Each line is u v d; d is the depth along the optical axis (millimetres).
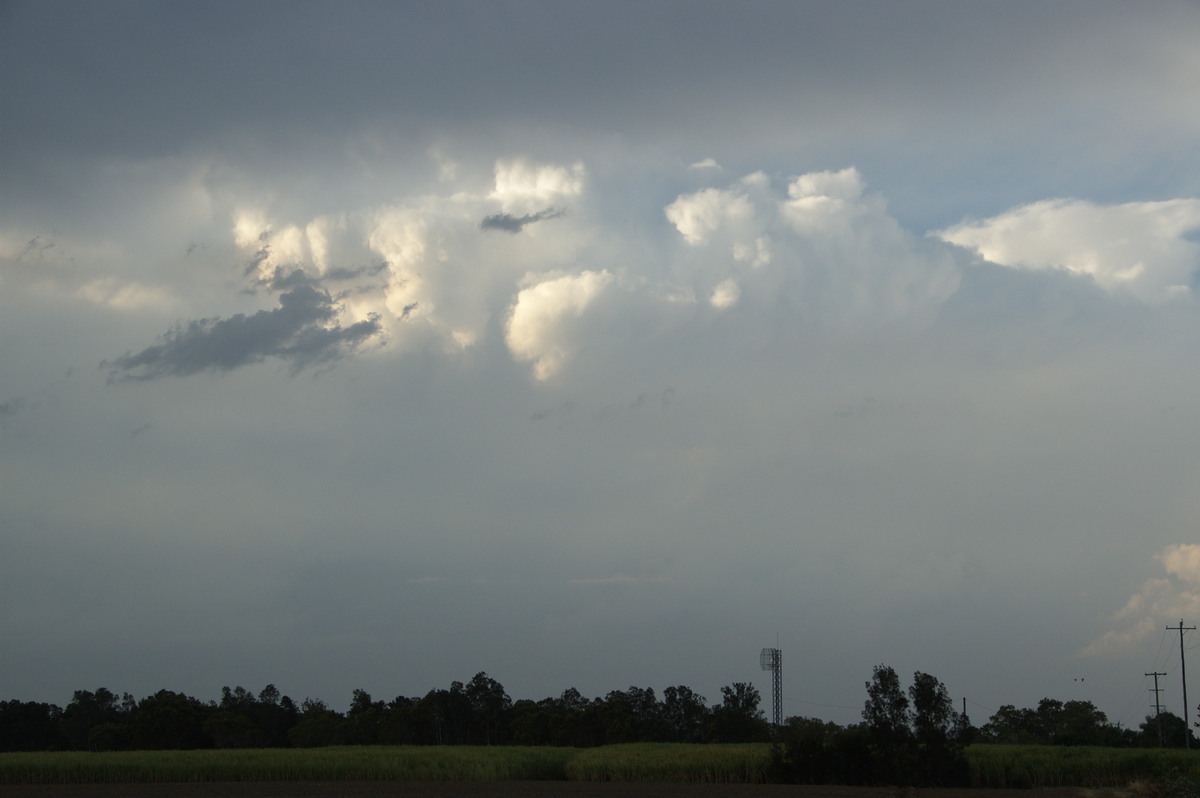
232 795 49688
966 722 56406
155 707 112938
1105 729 106312
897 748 55688
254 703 141000
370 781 60656
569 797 48375
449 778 62438
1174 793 48531
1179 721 105062
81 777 60594
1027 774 55281
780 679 113750
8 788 54688
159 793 50969
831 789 53188
